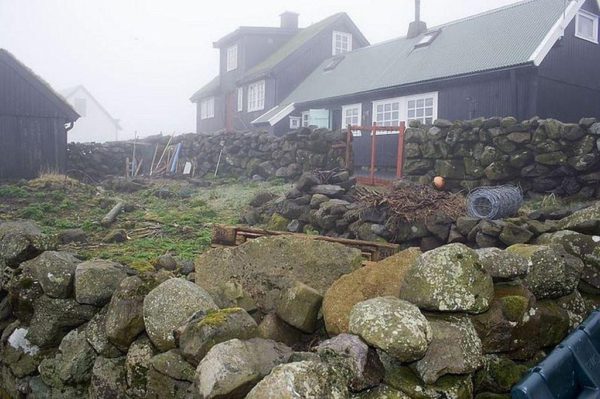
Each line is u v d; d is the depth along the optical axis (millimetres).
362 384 1812
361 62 20578
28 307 3105
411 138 9148
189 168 15805
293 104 20578
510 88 13188
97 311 2896
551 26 13859
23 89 13734
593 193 7160
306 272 2949
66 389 2797
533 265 2400
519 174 7824
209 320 2143
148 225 7383
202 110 32312
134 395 2408
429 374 1880
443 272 2078
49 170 14070
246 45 26641
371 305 1975
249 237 5539
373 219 5945
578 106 15070
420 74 15570
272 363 1962
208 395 1800
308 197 7039
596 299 2639
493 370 2152
